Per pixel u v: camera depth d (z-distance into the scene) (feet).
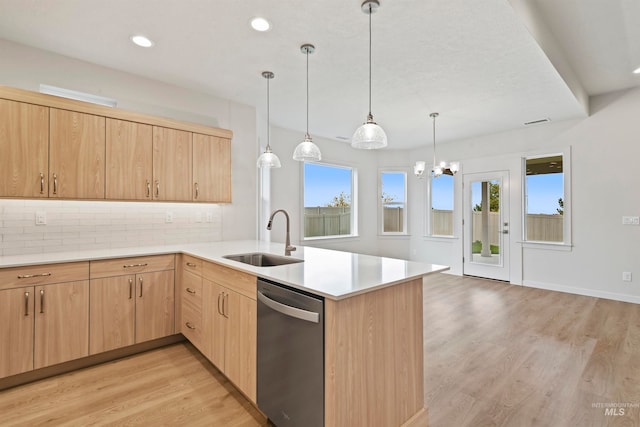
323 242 18.56
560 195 15.11
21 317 6.88
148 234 10.22
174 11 6.82
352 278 5.23
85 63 9.09
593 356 8.22
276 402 5.31
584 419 5.77
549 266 15.24
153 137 9.50
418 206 20.80
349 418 4.49
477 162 17.80
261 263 8.61
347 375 4.47
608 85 12.85
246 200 12.56
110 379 7.25
